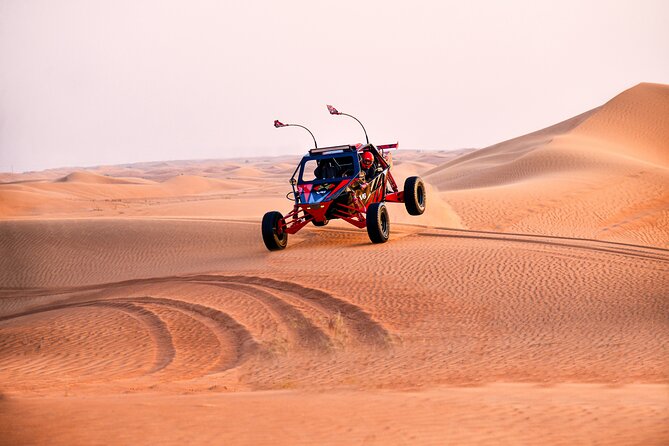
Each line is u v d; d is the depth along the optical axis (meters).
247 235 29.05
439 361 11.81
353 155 21.19
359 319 14.88
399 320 14.65
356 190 21.19
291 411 6.95
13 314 21.17
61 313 18.66
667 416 6.63
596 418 6.57
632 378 10.04
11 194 92.62
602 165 56.09
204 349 13.71
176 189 133.38
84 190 123.38
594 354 11.73
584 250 20.61
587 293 15.97
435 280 17.70
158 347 14.05
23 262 27.75
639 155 72.38
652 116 84.12
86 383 11.15
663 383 9.55
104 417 6.32
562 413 6.84
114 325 16.02
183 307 17.09
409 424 6.29
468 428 6.12
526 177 58.22
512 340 12.94
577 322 13.88
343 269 19.44
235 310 16.30
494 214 40.69
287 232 22.62
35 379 11.72
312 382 10.77
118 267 26.48
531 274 17.86
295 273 19.42
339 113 21.81
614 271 17.86
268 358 12.70
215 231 30.44
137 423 6.08
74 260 28.09
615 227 38.47
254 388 10.43
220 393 9.45
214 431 5.87
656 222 39.34
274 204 60.62
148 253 28.12
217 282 19.66
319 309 15.80
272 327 14.75
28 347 14.65
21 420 6.11
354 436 5.77
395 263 19.70
